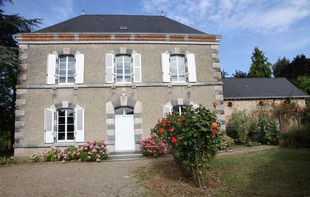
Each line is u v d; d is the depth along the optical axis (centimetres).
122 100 1148
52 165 901
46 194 530
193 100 1198
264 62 3084
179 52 1238
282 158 756
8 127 1527
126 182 609
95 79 1151
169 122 571
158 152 1026
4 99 1398
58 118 1122
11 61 1095
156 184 571
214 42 1274
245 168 666
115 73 1177
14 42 1473
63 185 600
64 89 1126
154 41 1216
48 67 1129
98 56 1174
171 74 1224
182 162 545
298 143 993
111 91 1149
